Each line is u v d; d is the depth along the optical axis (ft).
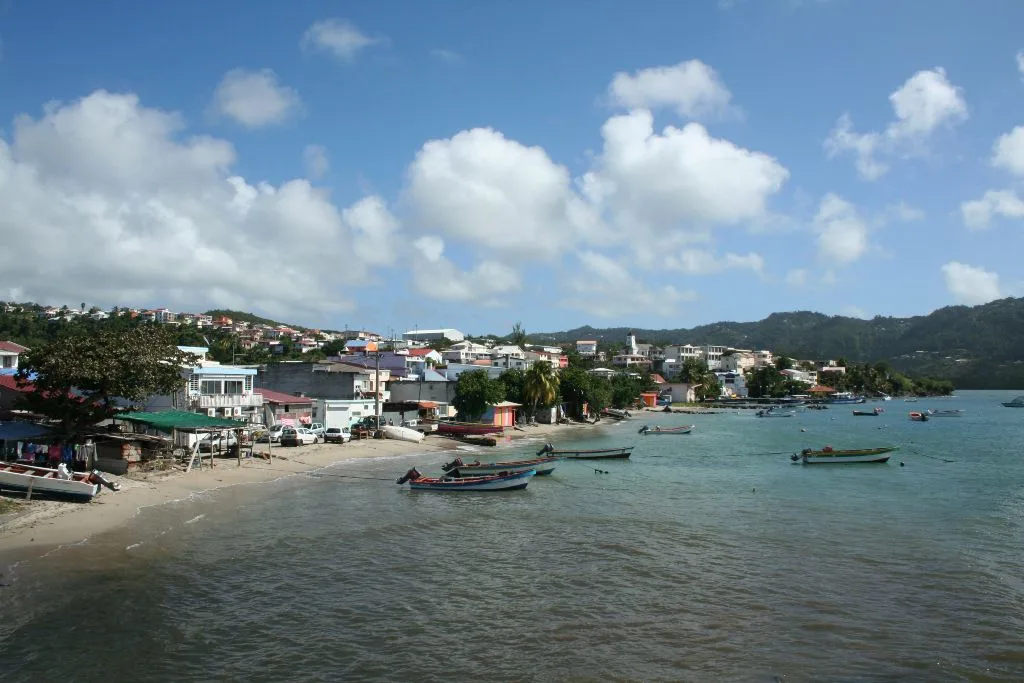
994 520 120.26
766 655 63.46
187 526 104.99
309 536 102.99
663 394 639.35
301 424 238.07
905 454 233.35
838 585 83.35
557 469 189.37
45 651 60.54
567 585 82.69
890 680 59.00
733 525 115.24
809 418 462.19
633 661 61.87
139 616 69.26
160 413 161.48
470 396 297.94
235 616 70.38
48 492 110.52
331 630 67.56
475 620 71.05
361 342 634.84
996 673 60.34
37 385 136.77
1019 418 460.96
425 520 116.78
